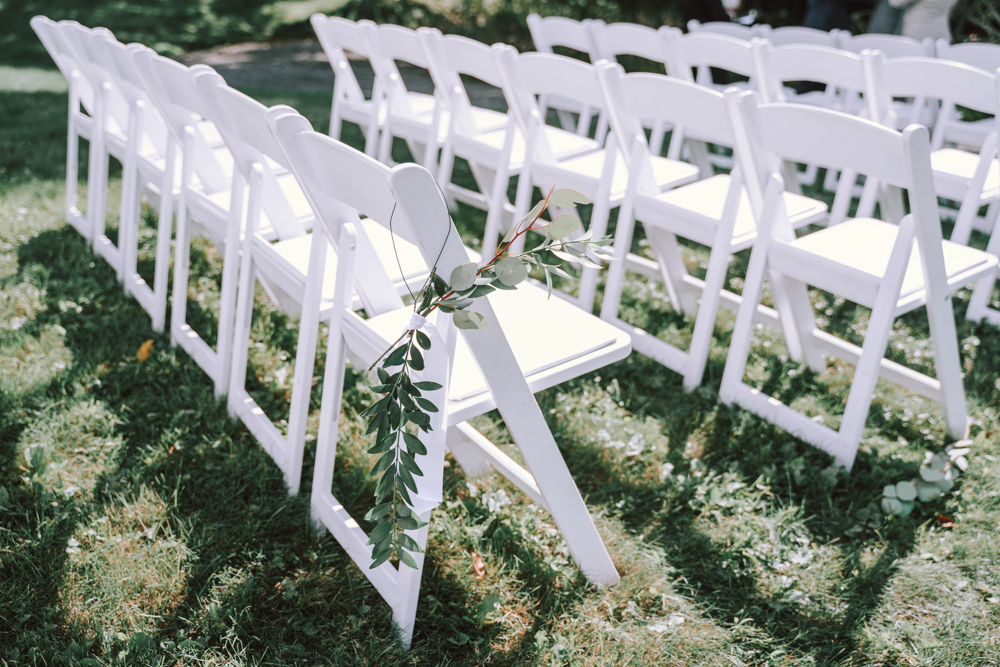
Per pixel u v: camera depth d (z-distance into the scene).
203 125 3.36
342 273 1.72
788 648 1.67
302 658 1.58
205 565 1.76
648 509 2.06
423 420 1.26
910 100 5.40
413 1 10.42
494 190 3.20
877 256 2.20
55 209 3.74
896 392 2.60
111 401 2.33
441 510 1.98
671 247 2.90
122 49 2.45
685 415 2.43
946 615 1.75
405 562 1.44
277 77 8.02
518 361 1.63
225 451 2.17
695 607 1.77
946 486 2.10
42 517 1.85
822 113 1.90
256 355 2.58
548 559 1.85
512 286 1.25
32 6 9.97
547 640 1.65
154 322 2.73
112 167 4.43
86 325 2.70
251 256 2.16
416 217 1.22
